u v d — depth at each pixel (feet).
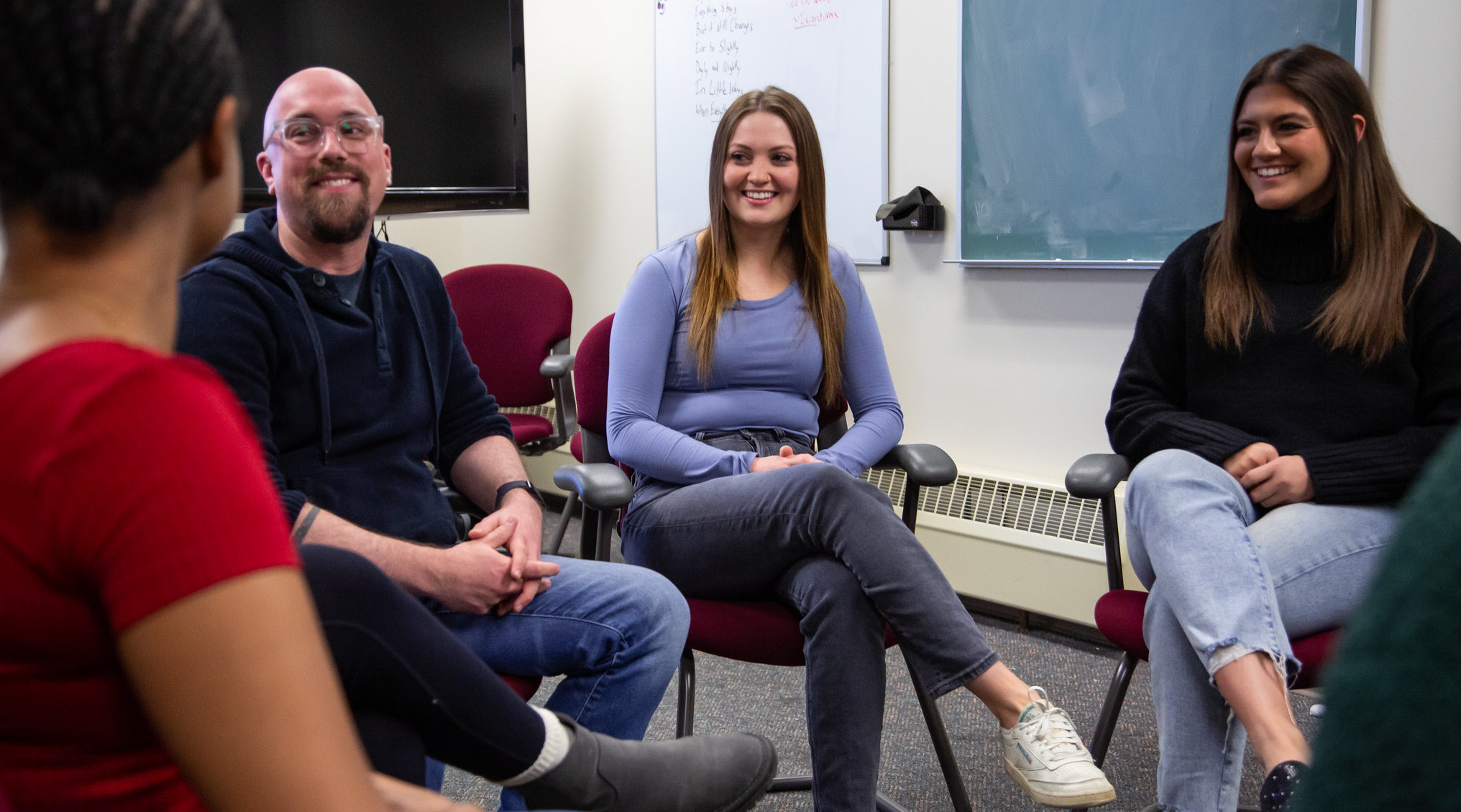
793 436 6.38
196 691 1.64
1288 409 5.68
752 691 8.02
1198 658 4.91
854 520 4.99
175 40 1.75
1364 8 7.05
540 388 10.53
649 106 11.47
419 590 4.45
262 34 9.52
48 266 1.76
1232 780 4.90
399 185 10.69
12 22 1.63
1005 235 8.94
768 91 6.43
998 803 6.27
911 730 7.29
